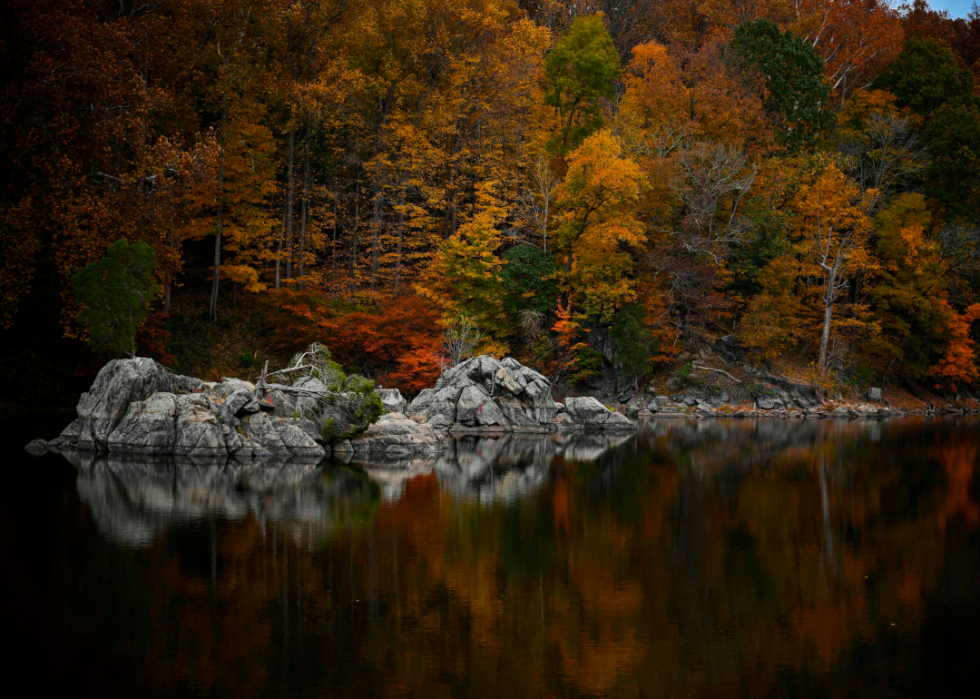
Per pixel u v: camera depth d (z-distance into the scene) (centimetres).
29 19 3691
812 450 3934
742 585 1719
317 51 5581
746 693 1201
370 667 1265
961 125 6631
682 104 6538
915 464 3466
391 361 5406
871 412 5959
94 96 3969
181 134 5081
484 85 6369
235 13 5312
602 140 5500
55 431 3816
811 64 6556
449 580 1712
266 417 3381
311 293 5434
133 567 1739
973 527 2275
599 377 5834
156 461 3139
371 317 5200
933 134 6838
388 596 1600
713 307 5825
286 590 1616
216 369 4922
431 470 3200
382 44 5975
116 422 3334
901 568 1862
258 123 5550
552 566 1839
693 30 8312
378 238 5781
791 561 1912
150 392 3425
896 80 7288
